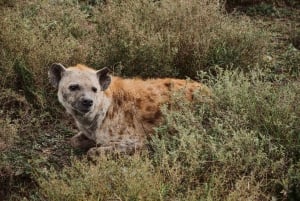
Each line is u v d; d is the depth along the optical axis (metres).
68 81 8.16
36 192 7.36
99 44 10.30
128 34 10.06
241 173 7.11
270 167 7.16
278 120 7.54
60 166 8.14
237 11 13.55
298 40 12.21
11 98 9.30
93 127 8.31
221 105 7.98
